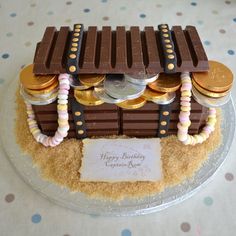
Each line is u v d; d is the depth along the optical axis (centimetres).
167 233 26
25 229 26
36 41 41
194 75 27
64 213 27
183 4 46
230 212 27
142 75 26
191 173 28
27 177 28
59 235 26
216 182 29
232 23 44
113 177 28
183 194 27
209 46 41
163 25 30
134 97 26
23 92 28
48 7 46
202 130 30
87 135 31
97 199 27
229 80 27
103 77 27
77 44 27
